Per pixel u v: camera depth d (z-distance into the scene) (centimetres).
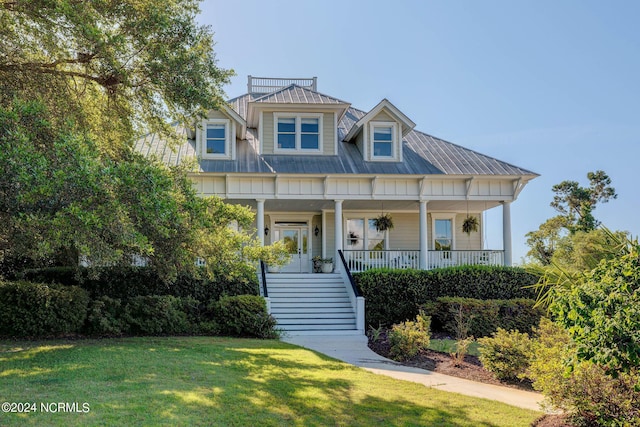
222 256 1138
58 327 1200
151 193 793
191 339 1230
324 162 1886
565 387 587
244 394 656
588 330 488
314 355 1059
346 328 1497
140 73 1041
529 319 1409
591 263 771
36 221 695
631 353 451
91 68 1052
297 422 557
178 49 1012
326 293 1680
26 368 775
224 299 1400
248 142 1994
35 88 1015
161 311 1315
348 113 2375
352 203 1969
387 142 1950
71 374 728
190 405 583
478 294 1638
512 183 1856
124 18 968
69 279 1540
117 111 1155
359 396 698
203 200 1070
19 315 1180
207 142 1850
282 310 1572
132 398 596
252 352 1035
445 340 1336
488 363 895
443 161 1939
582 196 3269
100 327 1241
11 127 726
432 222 2211
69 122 810
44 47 995
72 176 697
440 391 768
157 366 809
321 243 2161
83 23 822
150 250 778
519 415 639
